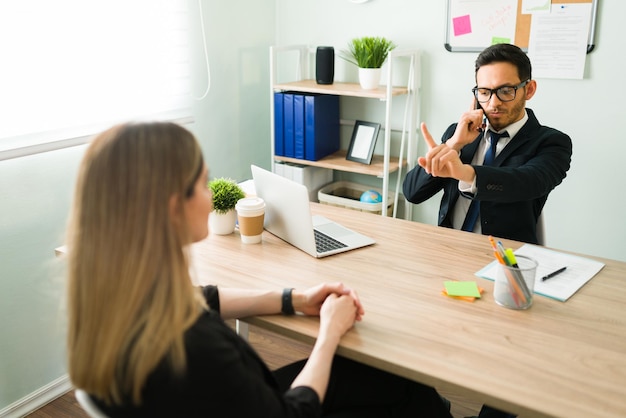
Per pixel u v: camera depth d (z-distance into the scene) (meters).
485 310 1.34
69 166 2.27
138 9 2.49
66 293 0.90
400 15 3.02
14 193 2.09
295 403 1.04
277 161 3.26
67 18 2.21
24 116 2.12
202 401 0.88
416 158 3.16
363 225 1.92
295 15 3.33
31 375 2.24
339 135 3.35
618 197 2.69
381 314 1.32
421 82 3.05
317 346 1.17
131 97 2.53
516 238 2.04
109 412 0.90
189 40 2.81
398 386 1.38
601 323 1.29
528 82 1.99
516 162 2.00
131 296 0.85
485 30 2.80
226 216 1.81
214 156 3.12
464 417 2.11
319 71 3.09
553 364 1.13
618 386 1.06
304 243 1.67
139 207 0.86
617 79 2.56
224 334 0.97
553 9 2.62
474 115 1.99
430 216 3.23
